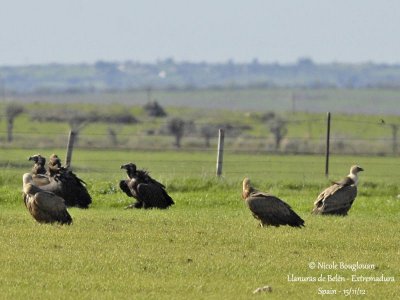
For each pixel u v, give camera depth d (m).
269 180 140.12
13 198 117.25
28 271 72.75
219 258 79.62
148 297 66.62
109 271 73.75
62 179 110.62
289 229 95.50
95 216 101.88
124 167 114.50
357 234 93.50
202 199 120.31
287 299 67.56
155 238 87.38
